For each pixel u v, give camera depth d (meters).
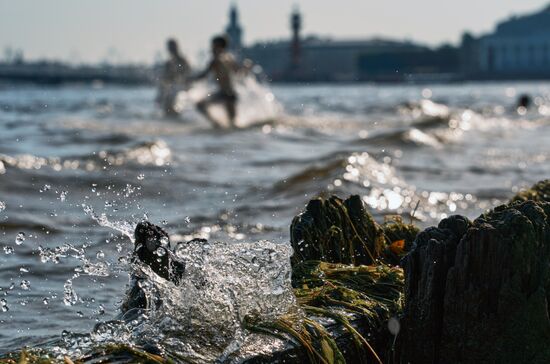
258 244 5.09
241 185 12.69
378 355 4.82
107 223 5.62
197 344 4.41
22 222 9.43
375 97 68.75
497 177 14.60
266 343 4.43
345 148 18.44
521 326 4.56
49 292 6.77
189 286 4.83
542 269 4.62
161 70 30.17
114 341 4.40
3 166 12.85
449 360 4.67
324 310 4.83
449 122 25.33
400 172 14.41
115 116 31.02
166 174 13.67
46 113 34.28
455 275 4.63
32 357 4.18
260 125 25.84
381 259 5.93
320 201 6.02
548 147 20.11
